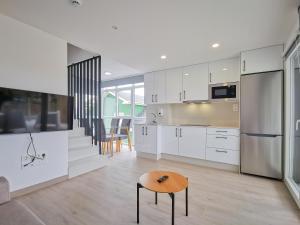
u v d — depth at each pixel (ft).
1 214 4.26
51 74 8.60
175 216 6.01
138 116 18.80
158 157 13.57
